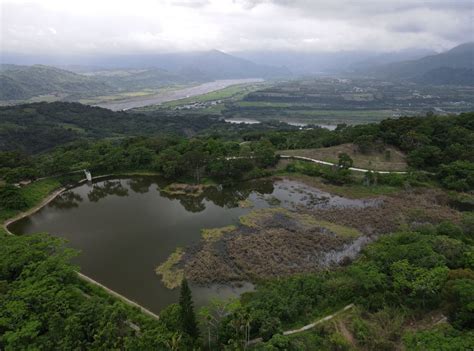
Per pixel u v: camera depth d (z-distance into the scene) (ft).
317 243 209.97
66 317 127.54
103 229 240.94
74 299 143.74
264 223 241.14
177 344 111.34
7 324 118.93
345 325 132.77
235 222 247.50
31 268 153.99
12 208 262.06
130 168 356.79
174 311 125.90
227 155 369.30
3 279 153.38
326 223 237.45
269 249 203.31
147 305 158.51
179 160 328.49
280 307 136.26
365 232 223.10
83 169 338.34
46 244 174.60
